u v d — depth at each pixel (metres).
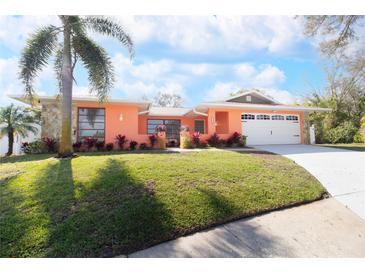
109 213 3.86
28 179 5.59
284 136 16.70
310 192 5.39
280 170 7.09
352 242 3.48
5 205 4.20
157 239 3.39
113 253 3.08
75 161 7.49
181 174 5.88
